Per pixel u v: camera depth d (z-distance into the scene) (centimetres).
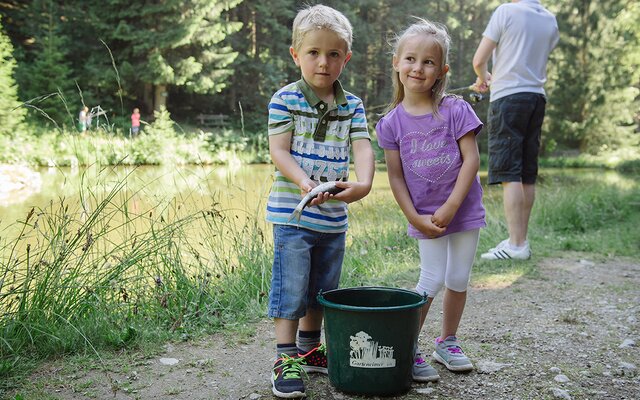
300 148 255
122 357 287
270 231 563
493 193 1176
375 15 3347
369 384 240
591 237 614
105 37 2517
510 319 350
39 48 2511
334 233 260
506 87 500
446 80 268
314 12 252
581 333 323
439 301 393
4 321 295
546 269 479
